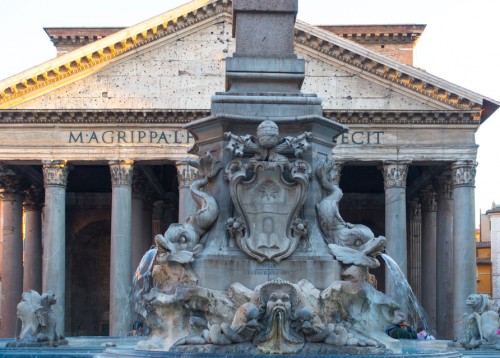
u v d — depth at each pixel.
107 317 68.56
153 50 52.06
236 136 12.30
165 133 50.94
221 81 51.94
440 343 20.09
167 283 11.89
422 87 51.12
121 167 50.69
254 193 12.10
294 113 12.55
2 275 55.47
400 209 50.47
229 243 12.10
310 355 10.50
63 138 50.81
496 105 51.12
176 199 65.62
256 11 13.08
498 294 85.81
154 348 11.32
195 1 51.50
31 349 14.67
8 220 55.75
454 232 50.59
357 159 50.78
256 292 11.20
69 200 68.50
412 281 63.16
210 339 10.89
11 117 50.62
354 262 11.87
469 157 50.69
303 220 12.16
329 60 52.00
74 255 68.69
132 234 55.38
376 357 10.45
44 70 50.66
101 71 51.72
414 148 50.88
